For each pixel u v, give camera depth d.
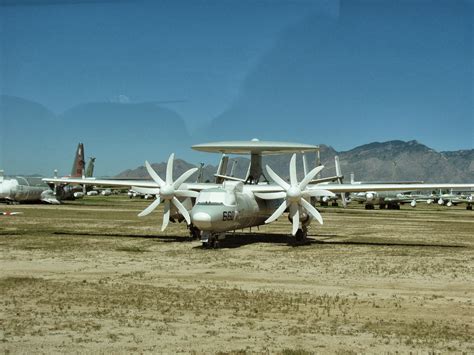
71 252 25.27
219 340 10.94
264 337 11.20
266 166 29.97
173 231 37.16
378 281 18.16
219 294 15.65
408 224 47.97
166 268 20.69
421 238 34.16
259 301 14.74
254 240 32.09
